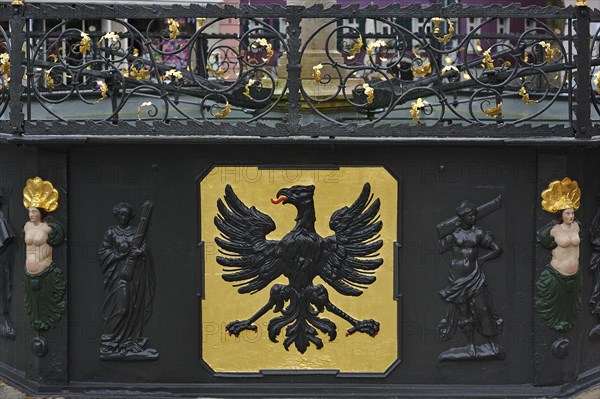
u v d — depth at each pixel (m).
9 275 6.99
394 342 6.61
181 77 6.84
